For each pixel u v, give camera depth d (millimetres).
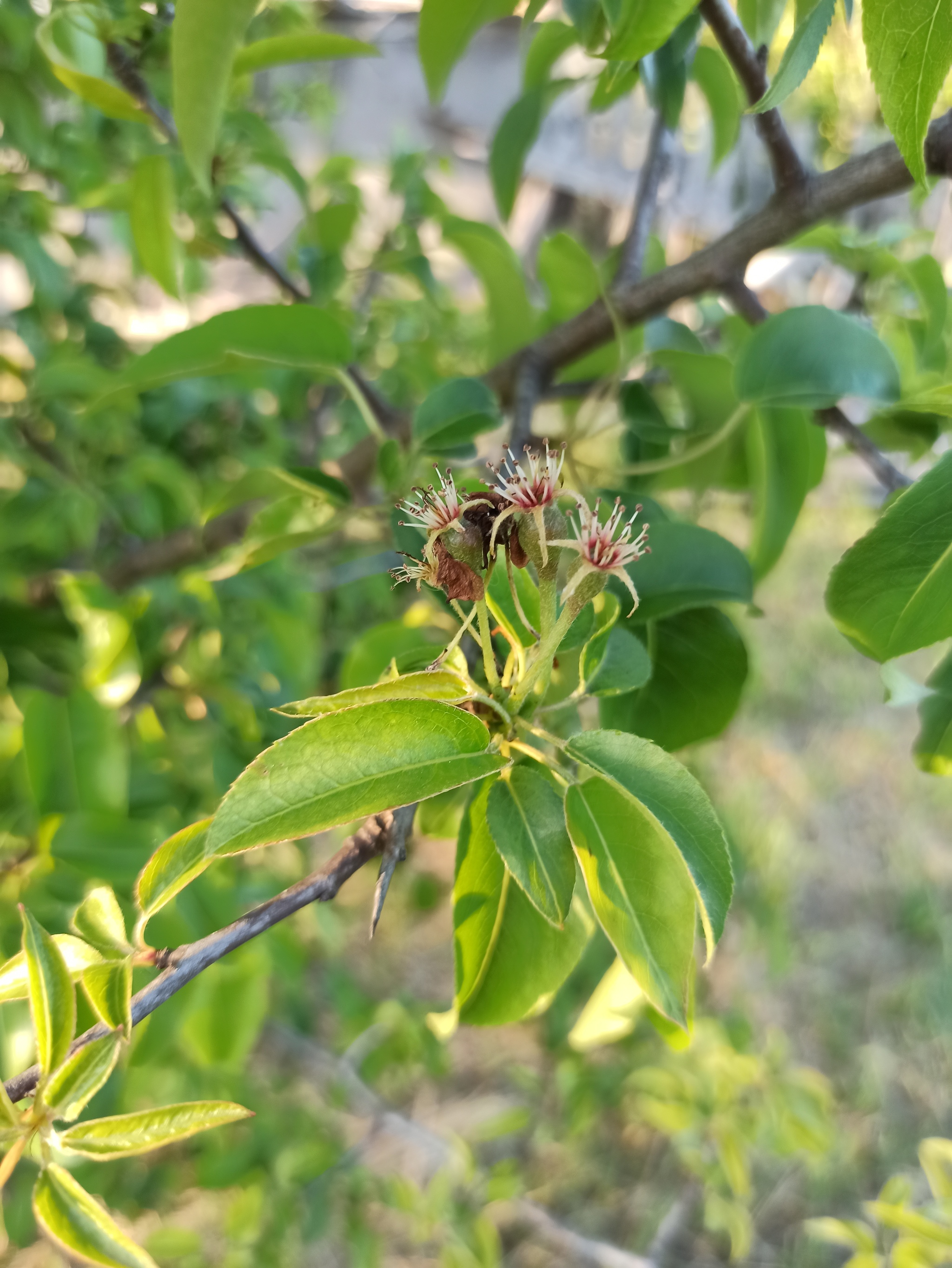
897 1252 397
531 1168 846
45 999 156
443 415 263
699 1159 595
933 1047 970
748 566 243
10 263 667
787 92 171
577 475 306
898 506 196
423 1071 775
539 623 200
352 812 152
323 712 171
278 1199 576
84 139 458
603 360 353
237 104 414
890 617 202
